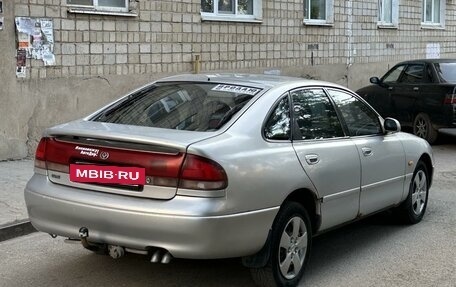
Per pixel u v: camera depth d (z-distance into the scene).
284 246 4.41
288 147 4.49
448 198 7.70
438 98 11.77
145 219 3.86
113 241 4.04
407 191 6.21
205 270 4.93
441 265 5.18
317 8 15.26
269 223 4.19
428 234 6.12
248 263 4.25
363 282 4.75
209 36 11.79
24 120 8.88
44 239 5.79
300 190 4.53
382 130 5.86
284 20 13.80
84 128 4.32
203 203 3.81
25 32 8.71
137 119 4.71
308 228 4.67
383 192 5.69
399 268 5.09
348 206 5.11
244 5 12.84
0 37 8.45
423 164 6.57
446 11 21.30
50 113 9.18
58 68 9.20
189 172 3.84
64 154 4.28
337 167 4.89
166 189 3.89
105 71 9.88
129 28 10.19
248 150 4.14
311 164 4.61
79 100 9.55
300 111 4.83
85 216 4.09
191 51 11.41
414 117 12.41
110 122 4.76
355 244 5.77
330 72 15.70
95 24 9.65
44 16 8.93
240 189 3.95
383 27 17.78
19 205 6.49
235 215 3.92
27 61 8.80
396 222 6.46
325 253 5.48
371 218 6.71
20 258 5.23
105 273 4.86
